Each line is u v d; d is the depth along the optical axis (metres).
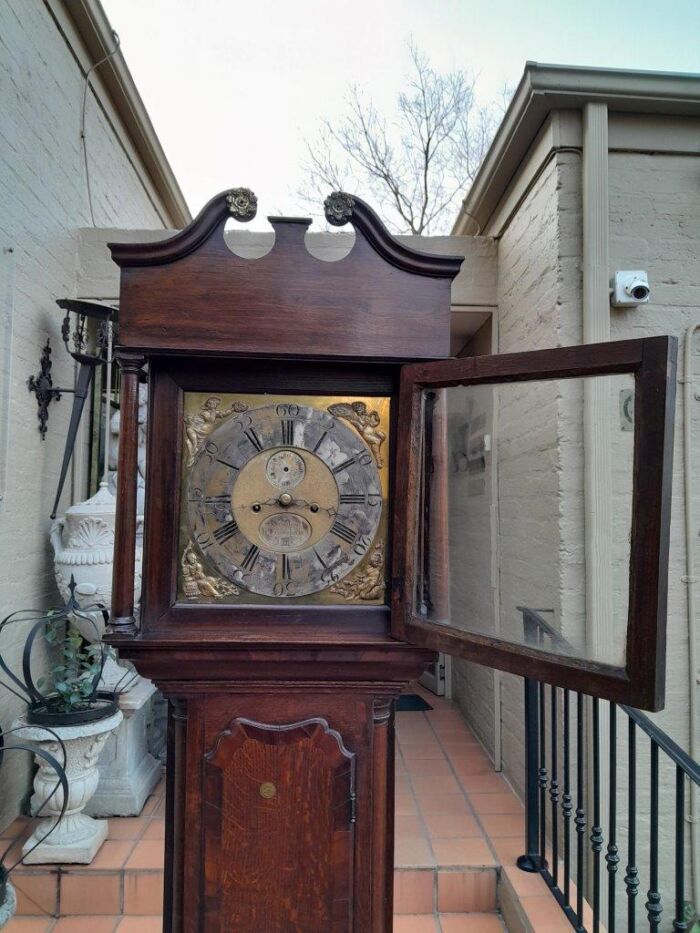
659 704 0.91
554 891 1.91
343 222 1.21
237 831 1.22
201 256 1.19
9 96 2.28
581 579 2.24
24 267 2.43
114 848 2.15
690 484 2.39
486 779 2.74
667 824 2.32
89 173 3.08
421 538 1.24
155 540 1.22
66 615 2.34
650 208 2.44
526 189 2.68
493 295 3.14
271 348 1.19
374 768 1.26
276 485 1.25
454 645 1.15
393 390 1.27
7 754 2.28
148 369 1.25
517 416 2.65
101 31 2.91
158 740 2.91
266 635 1.21
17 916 2.00
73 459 2.94
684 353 2.41
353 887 1.24
